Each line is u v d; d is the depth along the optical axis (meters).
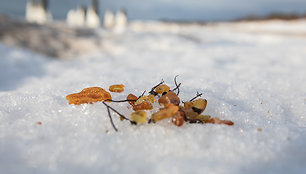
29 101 0.21
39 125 0.17
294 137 0.16
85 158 0.13
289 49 0.85
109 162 0.13
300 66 0.53
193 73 0.42
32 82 0.49
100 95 0.20
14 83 0.49
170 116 0.17
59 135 0.16
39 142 0.15
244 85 0.32
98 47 1.05
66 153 0.14
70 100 0.19
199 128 0.17
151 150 0.14
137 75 0.38
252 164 0.13
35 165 0.13
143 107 0.18
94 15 2.34
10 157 0.13
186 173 0.12
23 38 1.01
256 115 0.22
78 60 0.80
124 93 0.23
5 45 0.81
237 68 0.50
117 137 0.15
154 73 0.41
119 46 1.07
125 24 2.45
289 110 0.25
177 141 0.15
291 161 0.14
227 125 0.18
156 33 1.44
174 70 0.46
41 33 1.14
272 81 0.36
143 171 0.13
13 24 1.20
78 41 1.11
